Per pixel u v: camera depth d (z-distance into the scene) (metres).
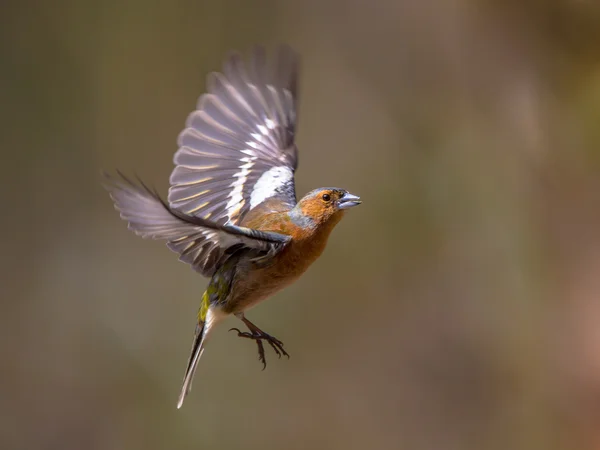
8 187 14.17
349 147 14.36
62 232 14.30
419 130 14.10
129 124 14.51
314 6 14.70
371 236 14.05
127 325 13.95
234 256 6.77
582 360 12.52
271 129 7.88
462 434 13.15
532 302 12.81
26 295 13.97
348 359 13.62
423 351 13.59
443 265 13.69
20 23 14.30
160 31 14.56
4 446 13.12
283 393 13.41
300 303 13.78
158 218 5.46
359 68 14.50
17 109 14.28
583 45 12.18
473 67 13.31
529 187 12.86
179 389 13.45
